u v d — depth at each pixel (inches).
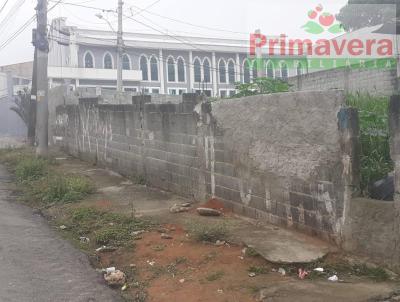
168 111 372.5
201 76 1972.2
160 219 291.6
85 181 413.4
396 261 181.6
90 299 183.3
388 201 189.2
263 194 263.3
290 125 237.0
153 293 188.7
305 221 230.7
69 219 314.3
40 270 215.6
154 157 405.7
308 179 226.5
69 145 693.9
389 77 500.1
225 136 297.0
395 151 181.2
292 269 194.9
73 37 1702.8
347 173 201.5
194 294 181.2
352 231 199.9
